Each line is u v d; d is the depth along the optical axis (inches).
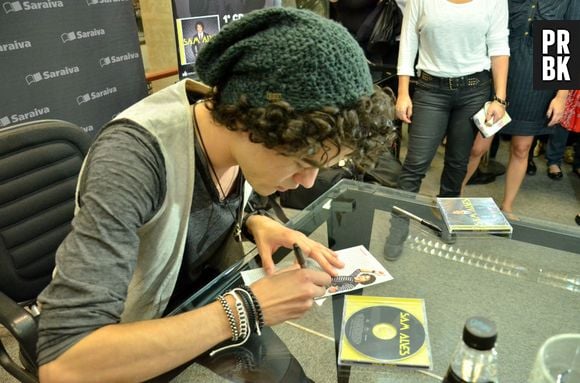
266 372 30.0
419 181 91.1
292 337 33.7
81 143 44.7
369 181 88.7
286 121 21.8
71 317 21.6
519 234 47.6
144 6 101.5
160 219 28.9
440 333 34.6
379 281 39.5
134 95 83.0
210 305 26.6
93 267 22.0
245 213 43.8
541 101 85.3
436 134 87.0
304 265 36.3
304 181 27.3
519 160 93.5
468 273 42.0
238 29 22.7
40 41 65.2
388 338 32.0
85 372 21.9
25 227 41.6
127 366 22.5
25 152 40.8
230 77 23.7
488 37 80.5
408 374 30.2
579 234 47.8
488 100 85.2
